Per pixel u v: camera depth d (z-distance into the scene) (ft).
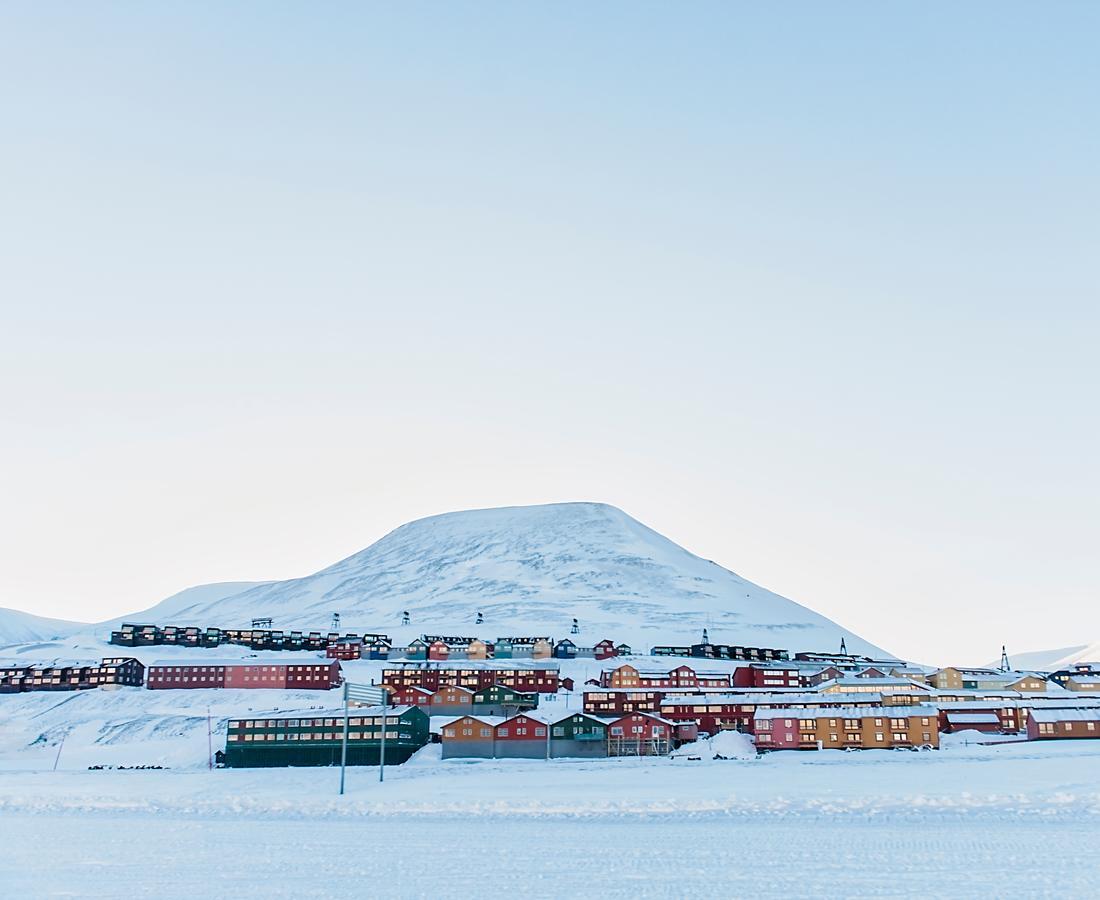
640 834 186.91
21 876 158.20
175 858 173.88
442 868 157.69
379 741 416.46
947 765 318.86
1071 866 145.89
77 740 529.04
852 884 137.39
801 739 422.82
